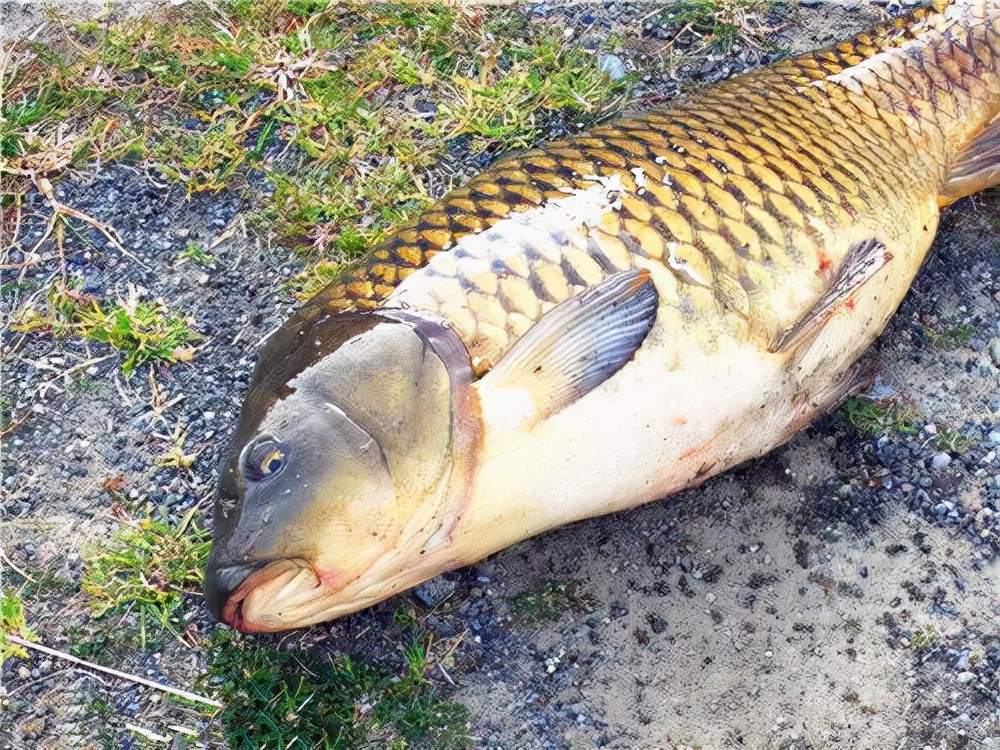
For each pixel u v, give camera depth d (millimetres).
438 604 693
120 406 768
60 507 740
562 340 602
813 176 671
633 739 659
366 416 594
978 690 659
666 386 630
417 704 672
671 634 681
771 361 656
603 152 652
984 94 733
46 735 674
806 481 716
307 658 685
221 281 809
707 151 659
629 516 710
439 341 600
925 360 754
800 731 655
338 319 616
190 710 677
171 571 709
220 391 772
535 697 672
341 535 594
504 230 620
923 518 705
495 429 601
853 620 679
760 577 693
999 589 685
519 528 636
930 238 718
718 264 639
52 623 705
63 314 793
